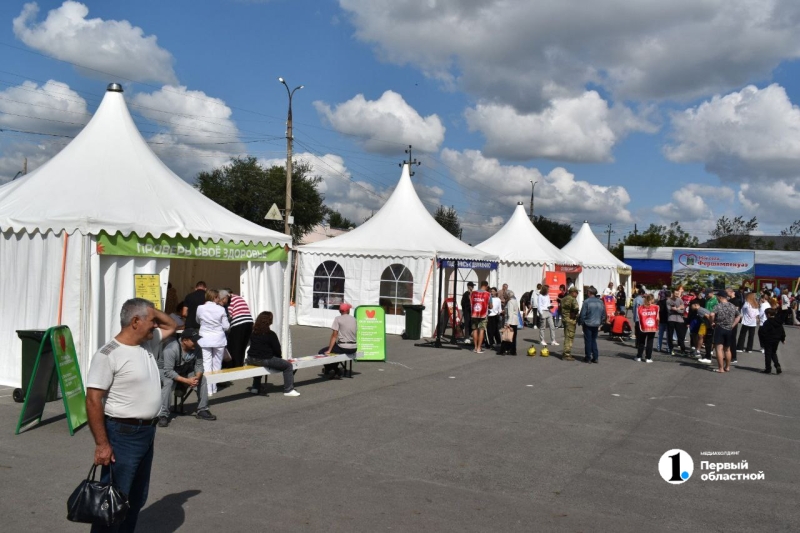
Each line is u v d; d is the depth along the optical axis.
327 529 4.94
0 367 9.95
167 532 4.81
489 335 17.48
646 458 7.23
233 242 11.70
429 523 5.13
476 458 6.99
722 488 6.31
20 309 9.77
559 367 14.35
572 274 30.27
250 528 4.91
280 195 45.69
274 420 8.48
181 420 8.33
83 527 4.85
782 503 5.93
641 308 15.82
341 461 6.72
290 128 26.08
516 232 28.39
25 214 9.77
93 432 4.02
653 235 52.16
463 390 11.09
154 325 4.33
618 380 12.75
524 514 5.42
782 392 12.09
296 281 21.72
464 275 23.66
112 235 9.71
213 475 6.15
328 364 12.16
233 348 11.21
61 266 9.45
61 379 7.43
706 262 42.06
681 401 10.71
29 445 6.96
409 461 6.80
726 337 14.56
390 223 21.80
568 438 7.98
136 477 4.36
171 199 11.36
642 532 5.13
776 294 36.19
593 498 5.88
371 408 9.39
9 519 4.95
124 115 11.99
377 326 14.30
